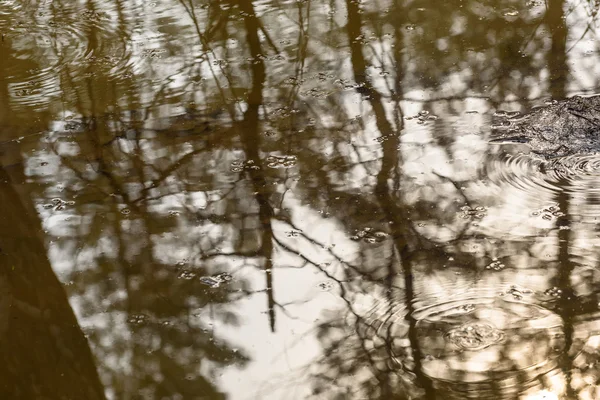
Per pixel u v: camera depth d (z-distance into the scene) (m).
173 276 3.82
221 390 3.12
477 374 3.03
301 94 5.57
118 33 6.80
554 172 4.36
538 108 5.06
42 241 4.15
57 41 6.75
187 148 4.97
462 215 4.07
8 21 7.24
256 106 5.44
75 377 3.26
